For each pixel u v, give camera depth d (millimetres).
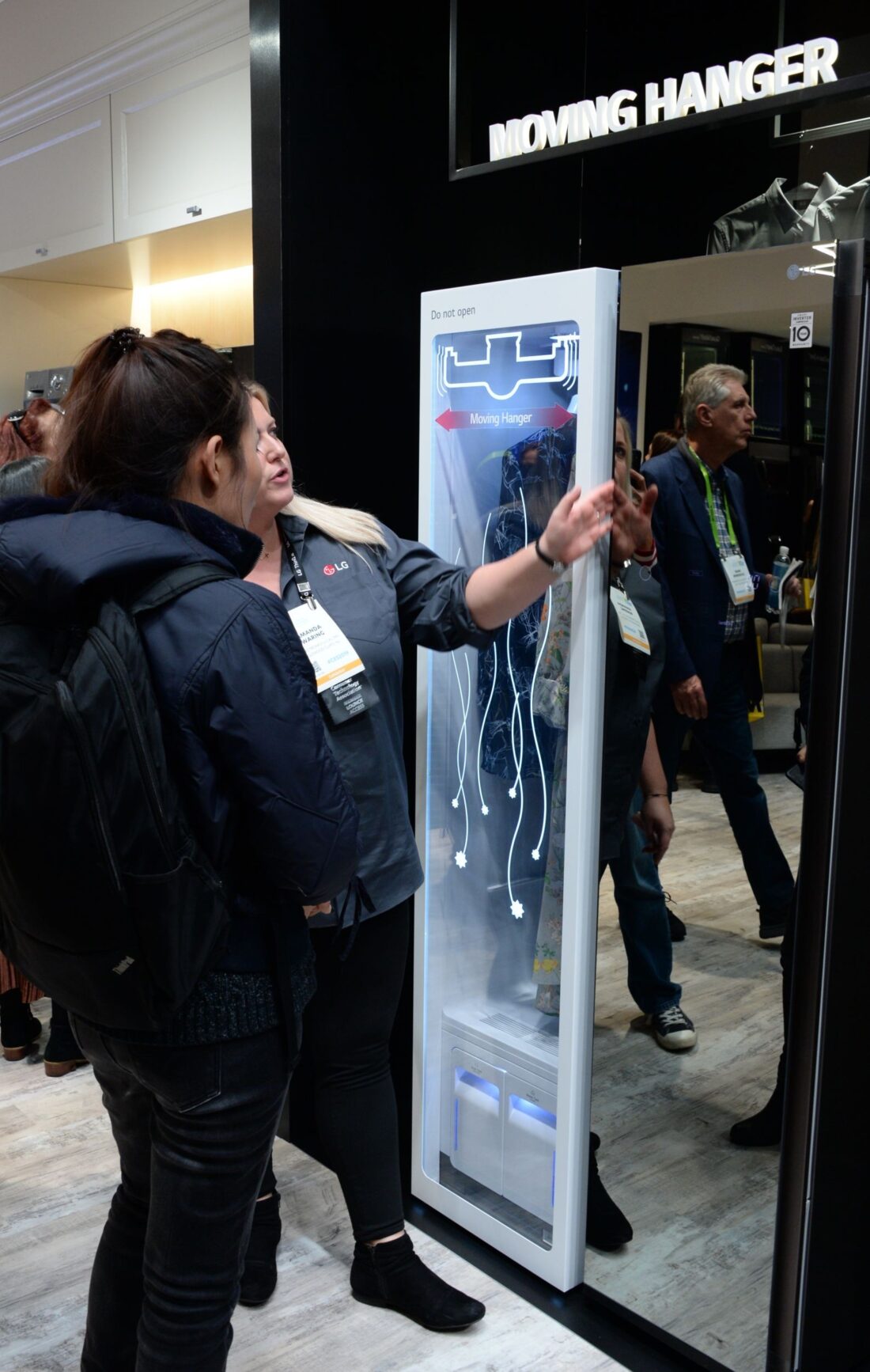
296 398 2412
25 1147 2633
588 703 1896
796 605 1635
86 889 1226
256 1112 1388
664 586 1781
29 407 3137
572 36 2832
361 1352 1993
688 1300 1937
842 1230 1837
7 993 3016
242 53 2984
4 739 1227
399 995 2061
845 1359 1910
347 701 1878
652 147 2320
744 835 1744
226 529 1334
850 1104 1798
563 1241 2090
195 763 1258
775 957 1731
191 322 4293
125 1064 1370
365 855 1920
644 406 1774
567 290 1844
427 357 2129
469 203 2666
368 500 2570
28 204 3996
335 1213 2398
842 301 1534
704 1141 1875
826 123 2135
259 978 1372
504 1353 1997
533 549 1834
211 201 3160
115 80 3473
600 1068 1991
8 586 1274
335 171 2391
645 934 1891
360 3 2375
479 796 2258
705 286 1676
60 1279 2182
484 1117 2281
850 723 1633
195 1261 1398
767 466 1643
